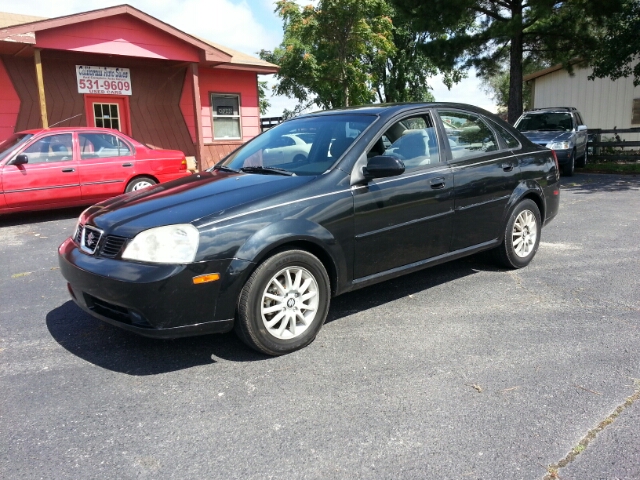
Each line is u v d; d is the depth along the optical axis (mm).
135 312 3242
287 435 2703
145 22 12391
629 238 6711
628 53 14320
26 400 3084
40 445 2652
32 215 9453
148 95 14305
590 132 16844
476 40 16141
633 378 3203
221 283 3293
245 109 16312
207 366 3473
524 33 16047
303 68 25891
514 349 3623
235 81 15969
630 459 2465
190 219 3330
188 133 15109
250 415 2889
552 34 15820
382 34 19812
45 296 4953
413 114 4516
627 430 2686
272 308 3506
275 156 4480
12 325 4242
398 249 4230
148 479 2395
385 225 4082
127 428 2789
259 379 3285
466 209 4699
